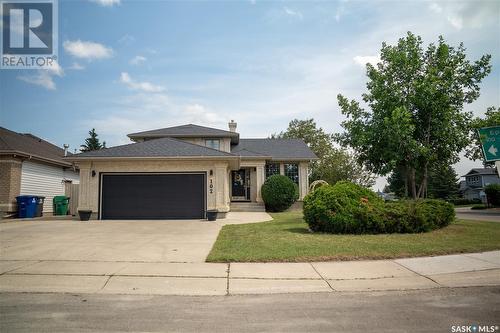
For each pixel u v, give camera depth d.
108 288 5.78
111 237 10.62
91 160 16.42
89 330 4.04
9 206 17.67
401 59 13.23
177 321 4.35
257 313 4.65
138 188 16.64
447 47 13.02
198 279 6.23
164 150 17.12
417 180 16.19
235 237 10.23
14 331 3.99
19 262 7.31
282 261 7.43
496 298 5.24
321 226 11.11
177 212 16.58
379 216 10.62
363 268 6.93
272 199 21.64
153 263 7.28
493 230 11.34
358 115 14.32
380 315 4.55
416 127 13.11
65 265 7.07
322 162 38.94
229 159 16.69
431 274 6.50
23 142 21.27
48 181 21.50
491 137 7.57
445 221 11.72
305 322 4.31
